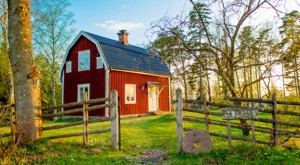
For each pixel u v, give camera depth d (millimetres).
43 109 8797
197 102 8250
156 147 9523
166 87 29188
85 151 7781
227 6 11289
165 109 28547
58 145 8164
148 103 25672
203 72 36438
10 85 19266
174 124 15812
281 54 11430
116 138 8477
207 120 8125
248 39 12930
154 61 28266
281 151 7105
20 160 6262
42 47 28828
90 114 21938
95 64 22359
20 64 8195
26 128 8062
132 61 24469
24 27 8281
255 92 25609
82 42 23469
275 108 7812
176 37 11836
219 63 11547
